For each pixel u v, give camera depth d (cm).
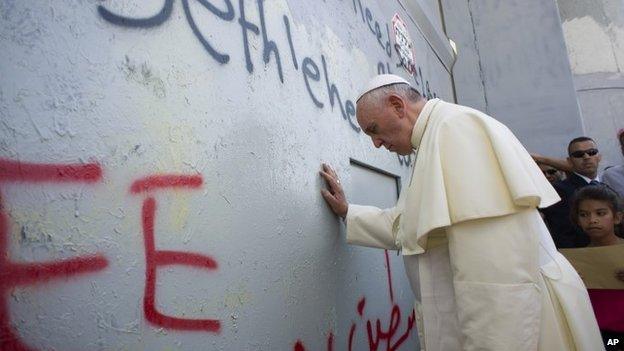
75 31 75
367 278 190
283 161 136
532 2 611
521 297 105
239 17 123
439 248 128
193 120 100
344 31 208
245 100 120
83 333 70
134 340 79
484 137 121
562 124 578
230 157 111
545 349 112
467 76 621
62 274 68
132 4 88
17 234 62
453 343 122
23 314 62
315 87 167
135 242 81
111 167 78
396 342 212
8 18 65
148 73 89
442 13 642
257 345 112
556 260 127
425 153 129
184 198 94
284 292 127
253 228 116
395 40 309
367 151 213
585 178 317
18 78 65
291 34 153
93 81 77
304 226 144
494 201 111
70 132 72
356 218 158
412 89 148
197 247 96
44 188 67
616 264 167
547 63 595
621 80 818
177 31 99
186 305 91
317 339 141
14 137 63
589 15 859
